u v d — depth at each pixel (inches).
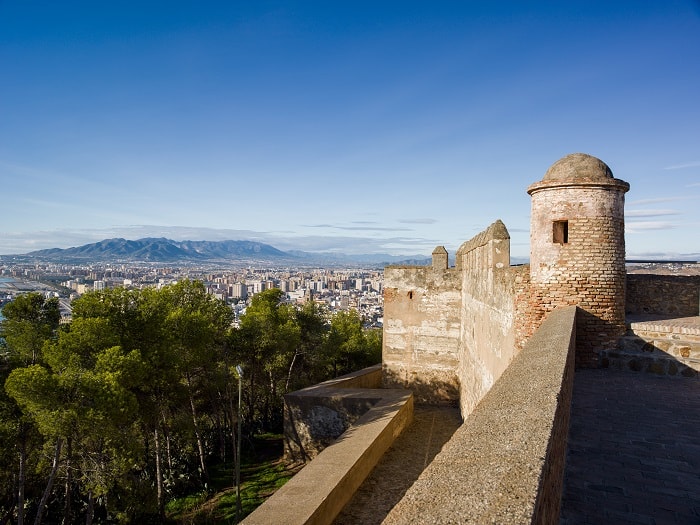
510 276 413.7
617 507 160.4
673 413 251.6
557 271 358.6
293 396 714.2
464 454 110.1
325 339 1112.8
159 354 587.5
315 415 704.4
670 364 332.5
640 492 170.2
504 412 136.6
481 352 564.7
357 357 1300.4
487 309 525.3
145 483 614.5
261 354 915.4
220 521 594.2
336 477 422.9
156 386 615.5
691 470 187.0
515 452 106.0
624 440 216.1
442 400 780.6
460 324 772.0
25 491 660.7
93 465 553.3
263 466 764.0
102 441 574.2
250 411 936.3
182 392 671.8
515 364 201.8
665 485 175.2
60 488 681.0
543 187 362.6
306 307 1136.2
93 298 588.4
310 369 1167.6
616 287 353.4
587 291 353.1
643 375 331.9
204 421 964.6
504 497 86.2
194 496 673.6
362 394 701.3
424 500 90.0
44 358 546.6
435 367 787.4
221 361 830.5
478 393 580.7
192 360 674.2
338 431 690.8
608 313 352.2
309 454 711.7
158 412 629.9
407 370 801.6
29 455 603.5
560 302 357.4
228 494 673.6
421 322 796.0
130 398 499.8
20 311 691.4
